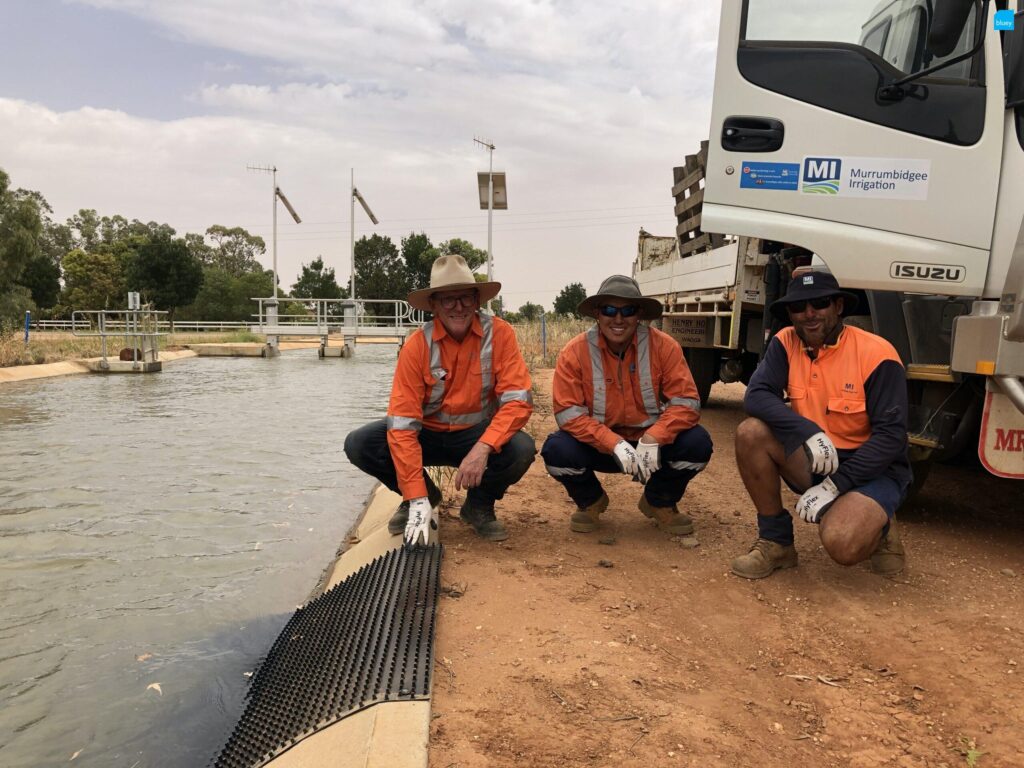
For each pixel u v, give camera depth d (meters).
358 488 5.86
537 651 2.68
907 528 4.15
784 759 2.06
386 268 56.12
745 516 4.43
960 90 3.78
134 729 2.51
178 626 3.32
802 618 2.98
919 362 4.01
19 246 32.44
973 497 4.81
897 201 3.88
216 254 90.44
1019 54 3.71
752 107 4.08
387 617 2.92
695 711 2.30
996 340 3.30
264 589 3.78
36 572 3.96
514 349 3.77
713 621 2.97
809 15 3.99
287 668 2.82
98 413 10.13
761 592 3.25
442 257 3.56
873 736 2.18
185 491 5.70
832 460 3.05
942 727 2.21
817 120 3.97
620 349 3.73
